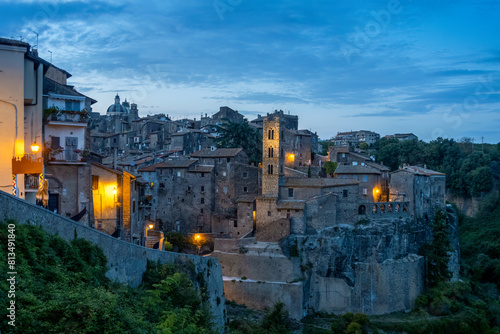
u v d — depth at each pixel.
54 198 48.12
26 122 42.97
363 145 196.88
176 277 38.91
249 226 97.69
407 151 175.88
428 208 111.12
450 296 97.88
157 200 107.62
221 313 54.75
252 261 88.00
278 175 93.56
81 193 49.12
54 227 29.05
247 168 106.69
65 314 21.36
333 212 92.00
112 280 33.03
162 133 154.12
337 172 109.31
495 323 98.31
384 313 91.62
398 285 94.31
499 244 139.38
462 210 168.62
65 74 60.59
